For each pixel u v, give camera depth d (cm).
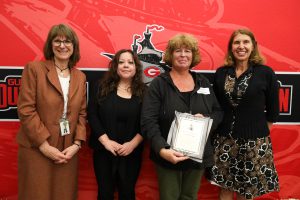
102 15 254
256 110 221
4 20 248
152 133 200
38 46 252
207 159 211
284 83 272
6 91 255
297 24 267
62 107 209
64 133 210
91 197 269
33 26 250
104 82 230
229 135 226
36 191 208
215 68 265
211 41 263
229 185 230
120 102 224
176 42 205
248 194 222
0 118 257
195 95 209
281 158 279
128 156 233
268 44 267
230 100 224
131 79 233
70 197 223
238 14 262
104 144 220
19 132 218
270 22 265
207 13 260
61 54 209
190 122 201
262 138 223
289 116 276
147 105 208
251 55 229
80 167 265
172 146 200
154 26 258
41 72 206
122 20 255
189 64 211
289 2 264
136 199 271
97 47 256
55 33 207
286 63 270
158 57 261
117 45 257
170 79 208
